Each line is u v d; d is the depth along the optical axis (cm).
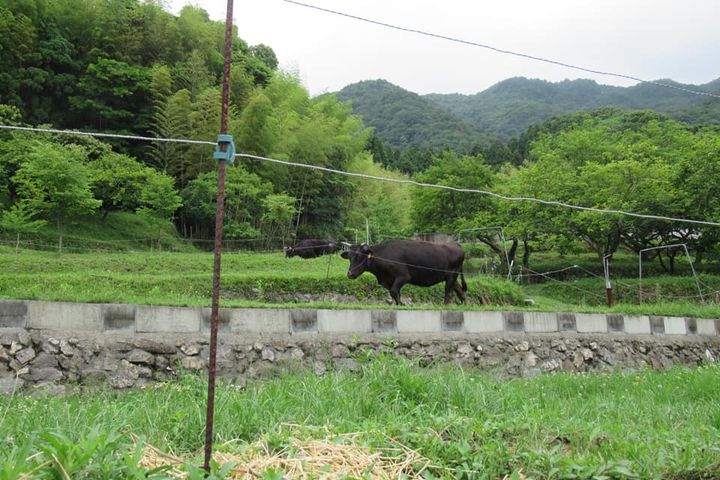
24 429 484
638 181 2867
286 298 1720
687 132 3622
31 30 3200
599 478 410
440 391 670
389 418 545
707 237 3005
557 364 1299
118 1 3778
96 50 3462
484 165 3422
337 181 3431
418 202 3381
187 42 3994
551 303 2273
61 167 2277
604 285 2769
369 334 1125
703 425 628
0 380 834
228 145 359
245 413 526
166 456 396
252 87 3991
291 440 435
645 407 755
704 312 1708
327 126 3500
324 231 3366
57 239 2481
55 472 320
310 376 766
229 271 2017
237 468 381
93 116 3456
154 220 2775
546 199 2952
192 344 957
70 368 876
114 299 968
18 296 931
